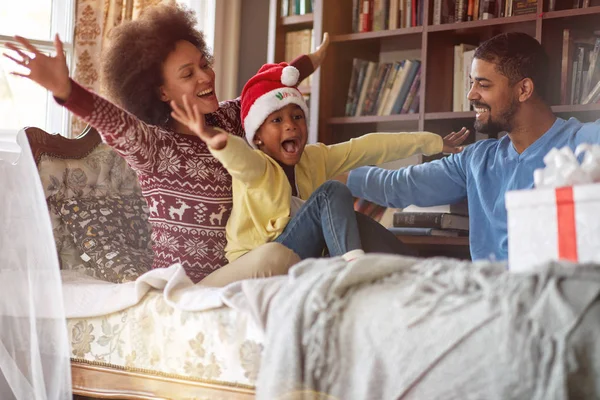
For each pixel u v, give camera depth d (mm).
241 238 2309
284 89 2424
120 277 2404
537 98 2525
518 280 1359
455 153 2770
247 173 2160
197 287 2115
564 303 1286
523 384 1297
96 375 2193
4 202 2262
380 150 2668
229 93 4156
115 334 2170
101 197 2668
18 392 2209
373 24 3721
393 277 1563
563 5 3258
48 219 2244
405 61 3652
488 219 2584
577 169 1523
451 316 1409
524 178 2508
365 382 1483
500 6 3385
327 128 3797
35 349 2178
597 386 1248
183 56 2398
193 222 2342
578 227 1439
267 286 1818
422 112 3506
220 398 1927
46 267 2219
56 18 3631
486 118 2582
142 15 2488
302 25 3961
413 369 1421
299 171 2523
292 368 1562
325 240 2164
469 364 1362
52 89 2043
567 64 3223
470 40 3609
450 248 3326
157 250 2395
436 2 3516
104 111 2135
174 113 2070
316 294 1571
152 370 2080
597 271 1314
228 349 1913
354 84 3773
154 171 2322
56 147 2578
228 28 4148
